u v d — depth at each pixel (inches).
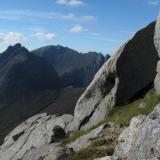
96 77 1753.2
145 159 645.9
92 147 1101.7
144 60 1657.2
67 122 2046.0
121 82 1644.9
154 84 1497.3
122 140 930.1
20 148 2071.9
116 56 1660.9
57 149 1203.9
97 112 1706.4
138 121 808.9
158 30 1405.0
